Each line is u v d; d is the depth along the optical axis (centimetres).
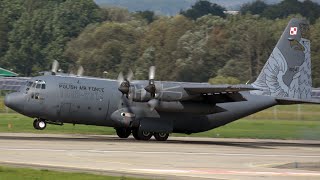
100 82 18925
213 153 15725
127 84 18600
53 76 18662
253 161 14162
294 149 17812
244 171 12344
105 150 15450
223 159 14438
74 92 18512
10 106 18338
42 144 16388
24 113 18388
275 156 15462
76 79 18750
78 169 11988
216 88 18150
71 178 10944
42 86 18350
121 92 18825
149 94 18550
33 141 17200
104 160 13525
